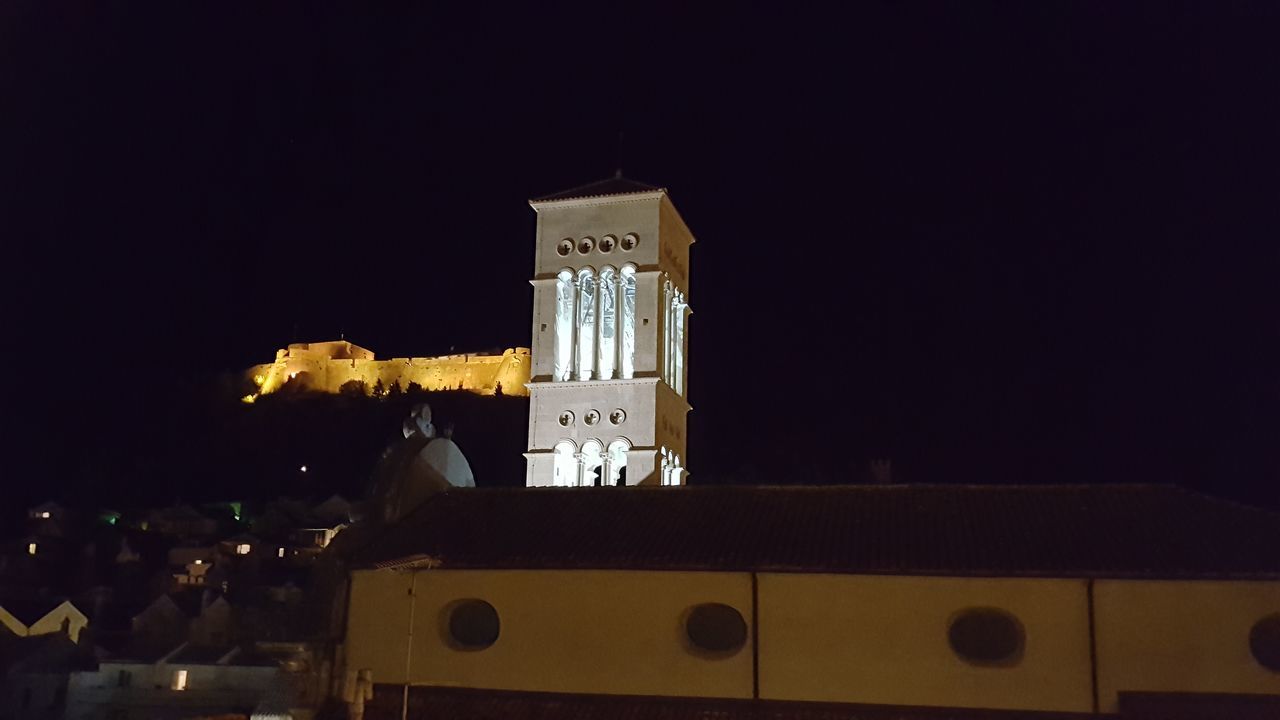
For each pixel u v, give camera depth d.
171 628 89.00
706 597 30.92
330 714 32.22
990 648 29.84
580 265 53.94
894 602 29.70
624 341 53.34
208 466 185.50
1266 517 30.56
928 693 29.00
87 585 117.94
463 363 190.62
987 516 32.31
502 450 172.50
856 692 29.41
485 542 33.94
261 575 108.94
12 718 74.38
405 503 39.41
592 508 35.94
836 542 31.45
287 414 191.88
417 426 42.84
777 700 29.80
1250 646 27.53
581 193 55.03
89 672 74.12
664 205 54.72
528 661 31.78
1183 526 30.44
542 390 52.31
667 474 53.16
